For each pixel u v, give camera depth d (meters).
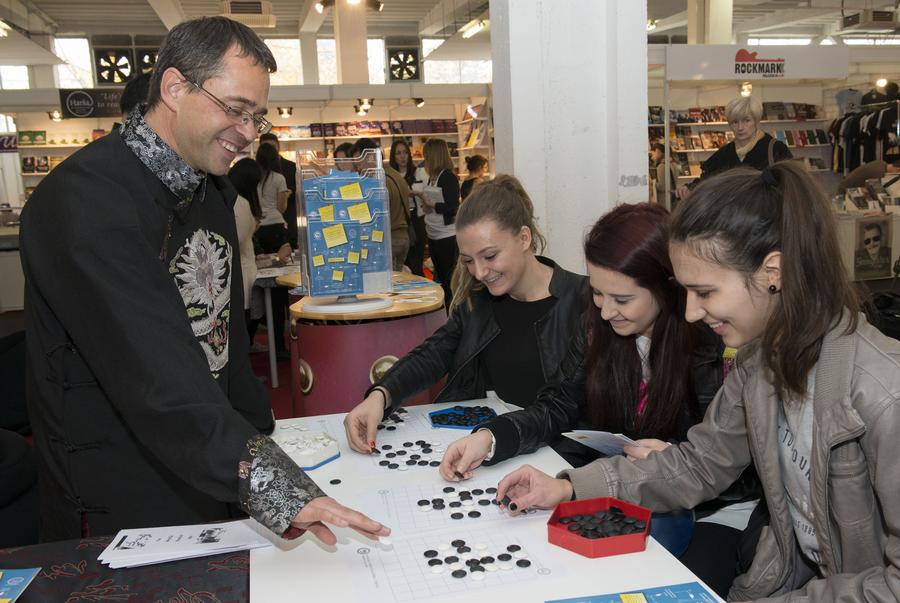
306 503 1.21
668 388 1.87
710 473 1.53
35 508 2.14
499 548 1.29
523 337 2.33
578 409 2.04
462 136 12.67
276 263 5.89
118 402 1.33
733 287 1.21
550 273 2.34
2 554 1.31
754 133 5.43
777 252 1.18
